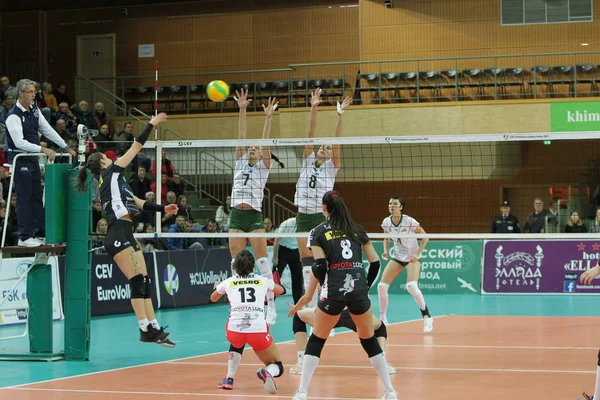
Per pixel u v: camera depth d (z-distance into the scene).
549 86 21.80
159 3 25.56
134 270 8.12
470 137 8.84
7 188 13.73
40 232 8.80
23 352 9.08
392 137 8.88
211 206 19.36
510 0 22.91
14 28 25.84
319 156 9.64
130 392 6.68
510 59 22.80
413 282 10.77
